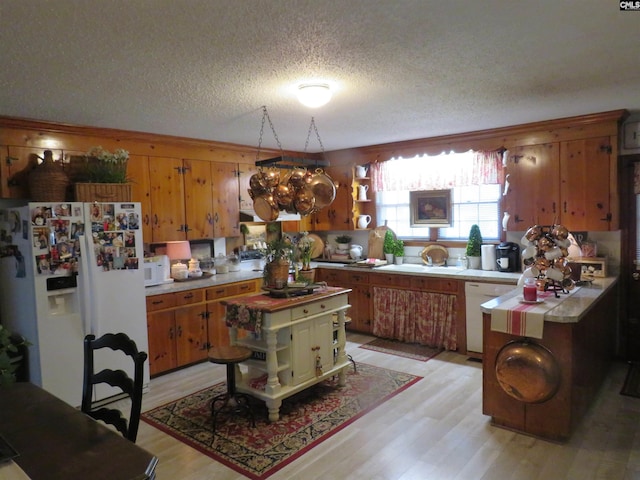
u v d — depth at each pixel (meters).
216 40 2.15
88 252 3.51
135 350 1.84
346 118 3.97
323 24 2.00
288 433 3.05
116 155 3.91
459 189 5.34
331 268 5.74
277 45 2.23
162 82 2.78
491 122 4.32
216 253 5.42
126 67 2.49
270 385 3.24
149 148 4.51
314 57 2.42
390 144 5.51
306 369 3.53
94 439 1.52
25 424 1.64
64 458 1.39
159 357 4.24
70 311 3.49
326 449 2.82
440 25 2.04
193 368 4.49
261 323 3.28
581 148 4.16
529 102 3.54
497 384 3.06
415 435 2.97
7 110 3.34
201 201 4.98
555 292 3.40
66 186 3.71
